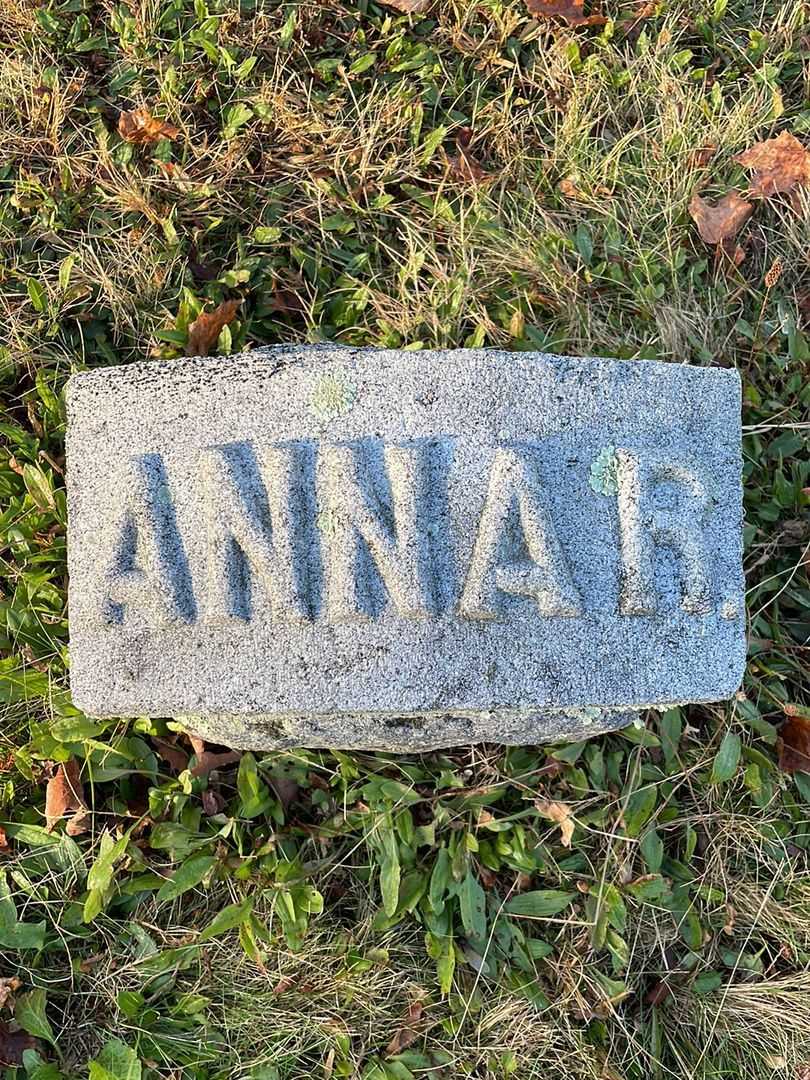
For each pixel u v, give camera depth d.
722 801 0.60
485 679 0.45
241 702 0.45
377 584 0.45
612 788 0.60
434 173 0.70
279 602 0.45
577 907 0.59
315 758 0.59
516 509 0.45
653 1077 0.57
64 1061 0.55
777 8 0.74
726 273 0.69
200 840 0.57
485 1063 0.56
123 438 0.47
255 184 0.69
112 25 0.70
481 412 0.45
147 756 0.58
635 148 0.70
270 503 0.45
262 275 0.67
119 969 0.56
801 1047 0.58
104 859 0.56
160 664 0.46
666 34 0.72
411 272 0.66
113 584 0.46
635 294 0.67
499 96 0.71
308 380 0.46
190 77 0.70
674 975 0.59
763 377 0.67
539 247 0.67
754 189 0.69
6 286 0.65
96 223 0.67
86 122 0.69
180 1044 0.55
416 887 0.58
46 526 0.61
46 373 0.64
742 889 0.60
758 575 0.64
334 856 0.58
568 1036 0.57
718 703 0.61
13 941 0.55
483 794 0.59
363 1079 0.55
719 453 0.47
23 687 0.58
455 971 0.57
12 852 0.57
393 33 0.72
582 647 0.45
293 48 0.71
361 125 0.69
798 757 0.61
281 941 0.57
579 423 0.46
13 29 0.69
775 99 0.70
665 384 0.47
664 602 0.46
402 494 0.45
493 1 0.71
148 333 0.65
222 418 0.46
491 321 0.66
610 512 0.46
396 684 0.45
